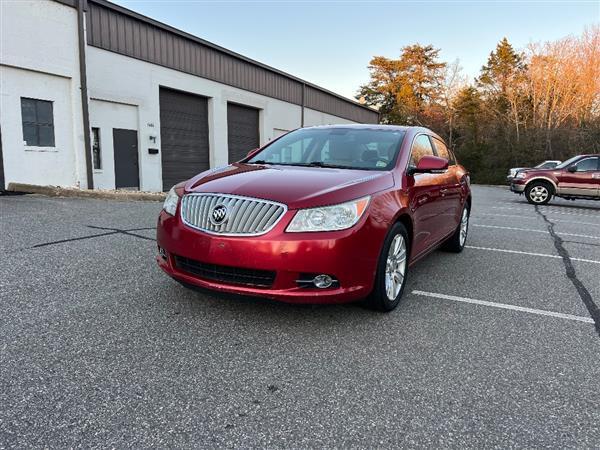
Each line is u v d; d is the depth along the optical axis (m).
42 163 11.16
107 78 13.63
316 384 2.56
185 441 2.04
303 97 25.42
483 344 3.19
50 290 3.91
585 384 2.68
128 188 14.67
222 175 3.78
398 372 2.74
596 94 40.19
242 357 2.84
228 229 3.15
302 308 3.71
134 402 2.32
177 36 16.22
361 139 4.56
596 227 9.71
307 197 3.16
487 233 8.38
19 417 2.16
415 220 4.08
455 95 50.22
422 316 3.69
